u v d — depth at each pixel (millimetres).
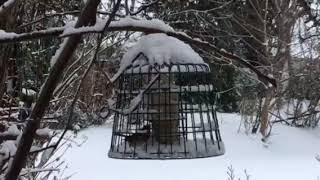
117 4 1301
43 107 1399
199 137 3012
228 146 11625
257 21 13039
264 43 12211
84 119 8398
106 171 8719
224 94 15086
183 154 2777
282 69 12734
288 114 14133
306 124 13984
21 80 3082
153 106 2811
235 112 15047
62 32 1332
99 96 6379
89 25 1362
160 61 1786
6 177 1407
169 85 2783
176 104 2848
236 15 13078
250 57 13398
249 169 9609
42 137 1651
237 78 13711
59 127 3211
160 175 8812
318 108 14352
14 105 3006
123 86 2723
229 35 11609
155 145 2822
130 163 9562
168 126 2812
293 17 12445
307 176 9094
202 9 11055
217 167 9609
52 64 1392
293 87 13781
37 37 1323
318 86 13719
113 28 1376
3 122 2418
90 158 9391
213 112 3016
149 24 1429
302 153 11641
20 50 3135
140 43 1808
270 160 10680
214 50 1514
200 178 8688
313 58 13625
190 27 9938
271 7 12883
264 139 12312
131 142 2844
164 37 1834
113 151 2973
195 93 2938
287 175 9164
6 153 1555
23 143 1407
